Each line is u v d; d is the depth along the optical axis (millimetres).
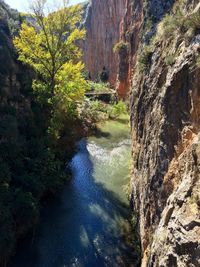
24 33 22344
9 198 13133
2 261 11531
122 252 12938
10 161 15406
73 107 22391
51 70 23078
